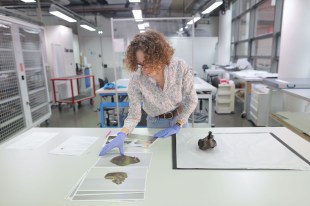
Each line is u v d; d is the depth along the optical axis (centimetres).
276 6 454
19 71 328
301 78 301
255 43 595
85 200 76
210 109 324
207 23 863
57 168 98
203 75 766
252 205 72
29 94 357
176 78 129
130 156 107
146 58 103
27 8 627
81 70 768
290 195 76
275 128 139
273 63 472
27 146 121
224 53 718
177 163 98
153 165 98
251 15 601
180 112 146
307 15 294
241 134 129
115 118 341
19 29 333
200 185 82
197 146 115
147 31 114
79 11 704
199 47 780
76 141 127
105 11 713
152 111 146
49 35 572
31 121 356
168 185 83
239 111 471
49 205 74
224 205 72
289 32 313
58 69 569
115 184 84
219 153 107
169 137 128
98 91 328
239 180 85
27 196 79
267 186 81
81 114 482
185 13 788
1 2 549
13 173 95
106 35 909
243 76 402
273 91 314
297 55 309
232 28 773
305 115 248
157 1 600
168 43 111
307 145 114
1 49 293
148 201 75
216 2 424
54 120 444
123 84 349
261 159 100
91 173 93
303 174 88
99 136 135
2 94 295
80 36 905
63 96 571
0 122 290
